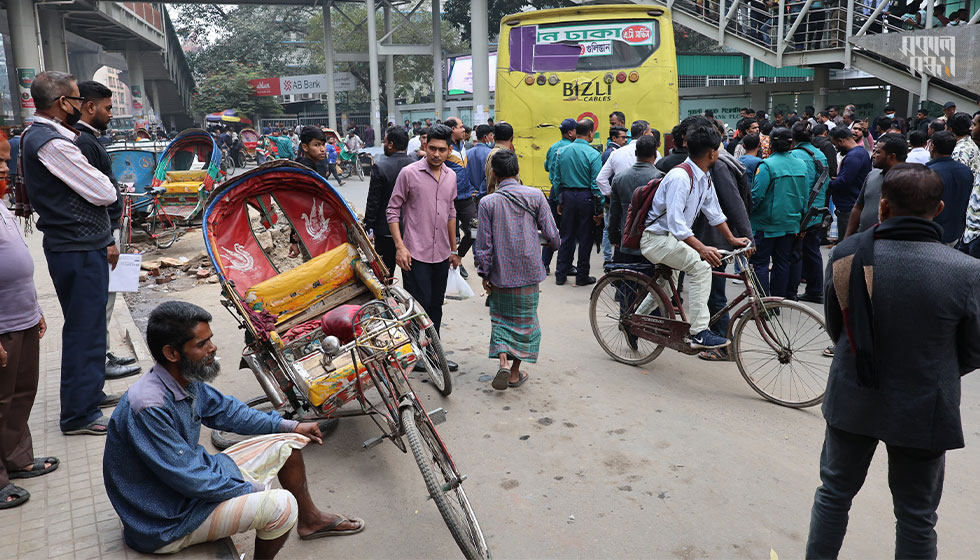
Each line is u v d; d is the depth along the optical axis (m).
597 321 5.96
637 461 4.05
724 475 3.87
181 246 11.12
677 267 5.09
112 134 21.17
